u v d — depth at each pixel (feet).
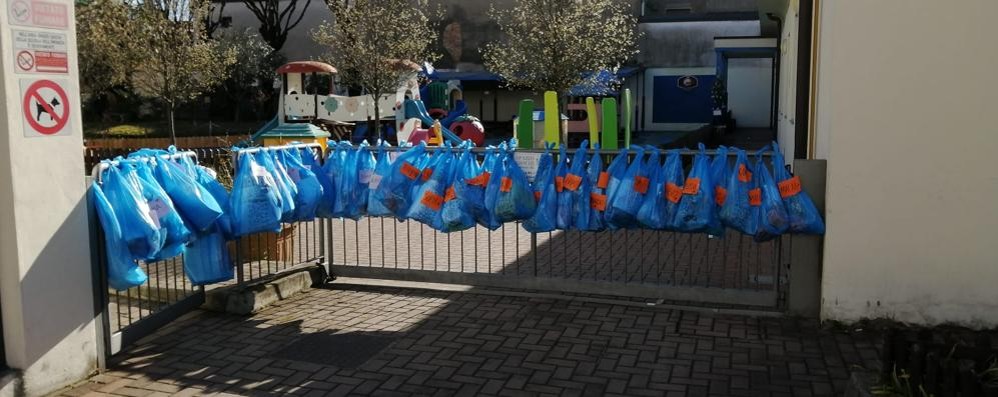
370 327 20.08
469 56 105.60
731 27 102.27
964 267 18.16
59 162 15.67
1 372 14.84
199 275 20.03
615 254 28.63
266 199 20.30
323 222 24.94
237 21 106.93
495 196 21.06
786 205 19.08
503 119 106.01
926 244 18.37
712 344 18.48
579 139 73.92
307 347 18.57
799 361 17.29
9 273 14.85
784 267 23.62
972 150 17.81
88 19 71.41
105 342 17.15
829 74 19.07
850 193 18.74
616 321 20.34
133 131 86.69
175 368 17.25
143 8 63.16
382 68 71.46
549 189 21.08
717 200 19.74
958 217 18.08
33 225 15.10
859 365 16.93
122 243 16.67
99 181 16.76
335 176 23.17
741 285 23.22
